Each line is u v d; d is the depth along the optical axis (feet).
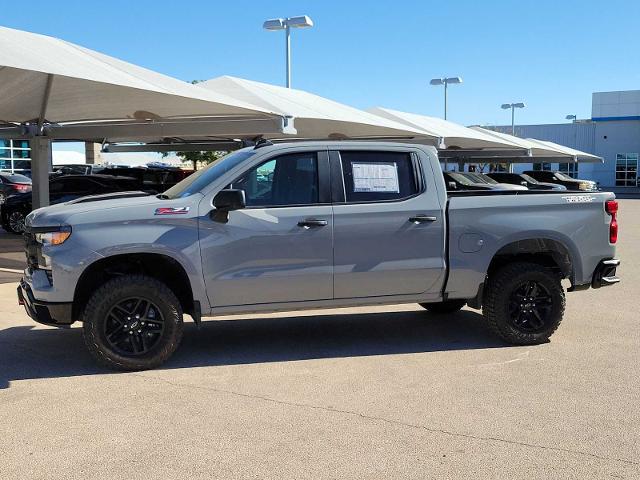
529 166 210.38
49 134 43.62
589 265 21.84
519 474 12.53
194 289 18.86
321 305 20.03
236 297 19.25
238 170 19.43
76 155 188.14
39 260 18.37
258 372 18.83
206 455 13.33
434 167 20.71
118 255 18.44
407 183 20.51
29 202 56.08
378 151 20.45
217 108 37.06
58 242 18.04
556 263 22.31
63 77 29.50
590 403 16.26
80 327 24.00
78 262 17.94
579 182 111.24
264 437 14.23
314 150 20.01
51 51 30.50
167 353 18.94
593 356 20.42
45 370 18.92
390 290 20.36
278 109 42.06
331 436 14.28
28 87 32.81
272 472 12.60
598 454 13.41
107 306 18.24
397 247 20.12
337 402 16.34
